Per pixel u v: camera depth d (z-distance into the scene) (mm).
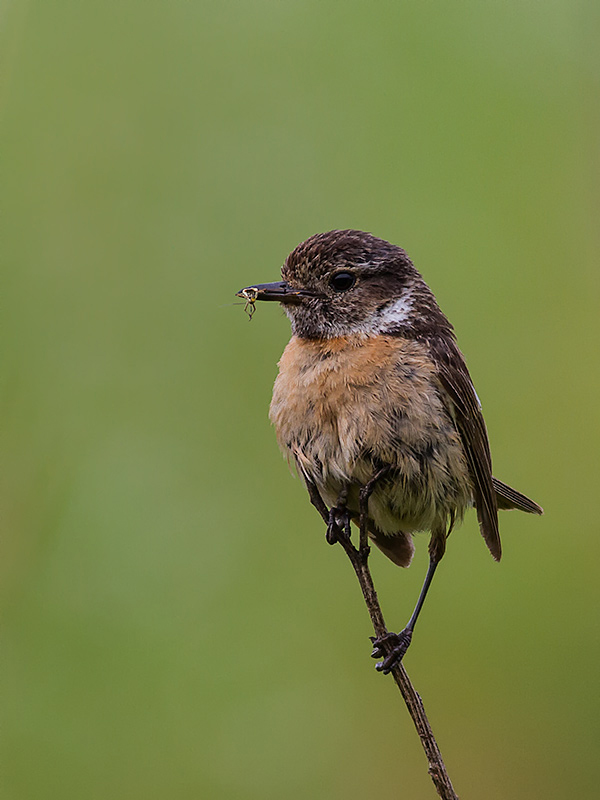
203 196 11789
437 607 11727
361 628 11352
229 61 12188
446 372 8297
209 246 11672
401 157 12094
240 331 11578
